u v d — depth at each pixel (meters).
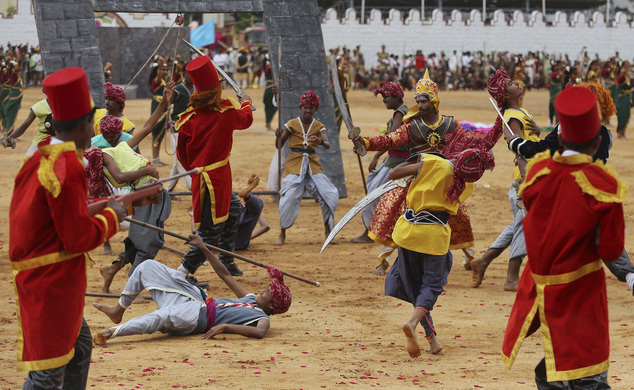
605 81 39.38
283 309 10.30
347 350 9.50
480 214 19.81
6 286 12.33
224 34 91.25
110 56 54.34
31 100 49.88
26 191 6.10
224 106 12.12
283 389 7.97
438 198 9.26
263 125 39.53
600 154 8.42
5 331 9.97
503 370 8.80
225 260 13.20
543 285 6.55
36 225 6.03
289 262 14.52
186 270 12.09
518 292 6.88
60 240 6.08
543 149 8.64
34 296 6.07
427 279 9.38
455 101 55.59
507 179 25.53
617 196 6.24
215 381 8.16
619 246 6.30
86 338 6.64
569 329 6.43
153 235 11.55
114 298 11.78
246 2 21.06
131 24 65.12
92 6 20.52
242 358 9.03
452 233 13.01
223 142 12.15
